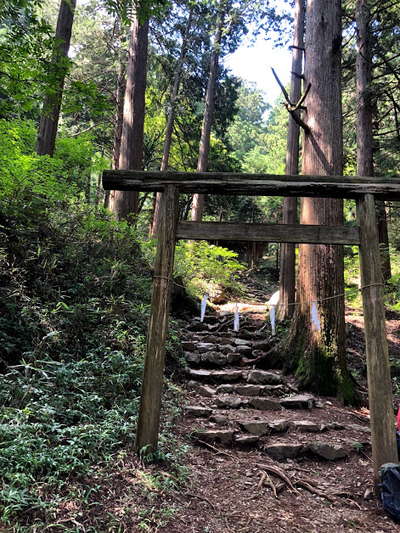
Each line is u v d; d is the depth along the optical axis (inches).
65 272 228.1
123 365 179.0
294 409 202.1
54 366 163.8
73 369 166.4
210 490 127.0
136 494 113.3
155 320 137.0
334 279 236.8
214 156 718.5
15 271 191.8
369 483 140.8
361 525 116.6
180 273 385.7
